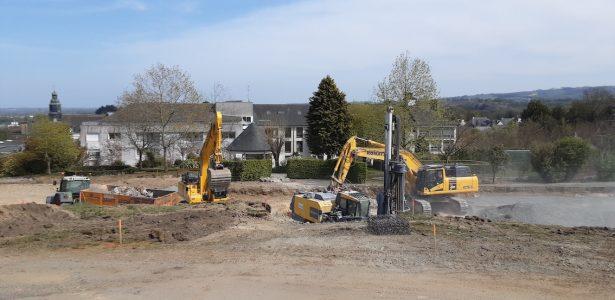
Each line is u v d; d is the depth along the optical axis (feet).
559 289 39.73
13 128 418.10
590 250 49.67
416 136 148.25
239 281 42.45
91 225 65.98
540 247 50.96
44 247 55.01
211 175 82.94
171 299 38.68
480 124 364.17
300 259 48.49
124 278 44.04
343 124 187.01
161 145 174.29
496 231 59.26
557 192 127.54
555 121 230.48
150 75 168.45
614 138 167.84
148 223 66.13
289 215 89.15
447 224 63.62
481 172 148.56
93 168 170.60
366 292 39.50
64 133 172.24
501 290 39.60
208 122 185.98
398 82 147.64
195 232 60.90
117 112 188.34
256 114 253.85
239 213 73.92
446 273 43.75
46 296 39.93
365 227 61.11
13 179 157.58
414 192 90.48
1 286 42.37
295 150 244.83
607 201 112.78
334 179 93.81
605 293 38.83
